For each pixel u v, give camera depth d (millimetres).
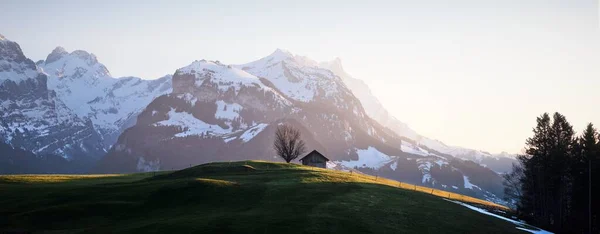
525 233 85625
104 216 76625
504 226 87812
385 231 72438
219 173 122812
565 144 120125
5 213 76688
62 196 86188
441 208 92688
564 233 98875
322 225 71375
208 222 70250
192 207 81625
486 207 112125
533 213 117562
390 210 84688
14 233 68125
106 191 89750
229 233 66375
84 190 90750
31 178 118562
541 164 120375
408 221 79375
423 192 116312
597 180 110750
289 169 132250
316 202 85562
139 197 85875
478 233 79500
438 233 75688
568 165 116625
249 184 98312
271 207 81188
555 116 122500
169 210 80188
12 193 89625
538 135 123250
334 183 108062
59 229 70500
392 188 110375
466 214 91562
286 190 94500
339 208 81938
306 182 105875
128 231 66438
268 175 116812
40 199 84562
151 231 66312
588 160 114188
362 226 73125
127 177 133875
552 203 117812
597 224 108562
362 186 105750
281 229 68812
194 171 125375
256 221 71750
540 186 119125
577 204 113750
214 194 88000
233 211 78688
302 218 74062
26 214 75438
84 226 71938
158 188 90188
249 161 151125
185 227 67875
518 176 143000
